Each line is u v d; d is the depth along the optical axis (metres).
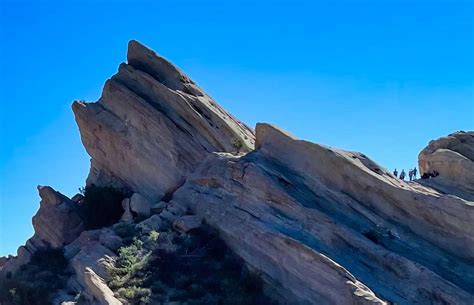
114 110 62.44
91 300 43.94
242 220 46.84
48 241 57.25
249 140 59.84
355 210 45.25
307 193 46.59
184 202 52.81
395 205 44.84
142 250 47.88
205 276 45.22
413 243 43.31
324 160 46.94
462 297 38.22
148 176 58.94
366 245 41.88
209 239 48.34
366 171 45.81
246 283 44.00
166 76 62.66
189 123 58.81
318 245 42.66
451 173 51.66
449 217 43.12
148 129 59.41
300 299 41.16
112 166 62.12
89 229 57.81
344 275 39.34
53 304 45.66
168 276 45.31
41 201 60.78
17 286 46.50
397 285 39.78
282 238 42.84
